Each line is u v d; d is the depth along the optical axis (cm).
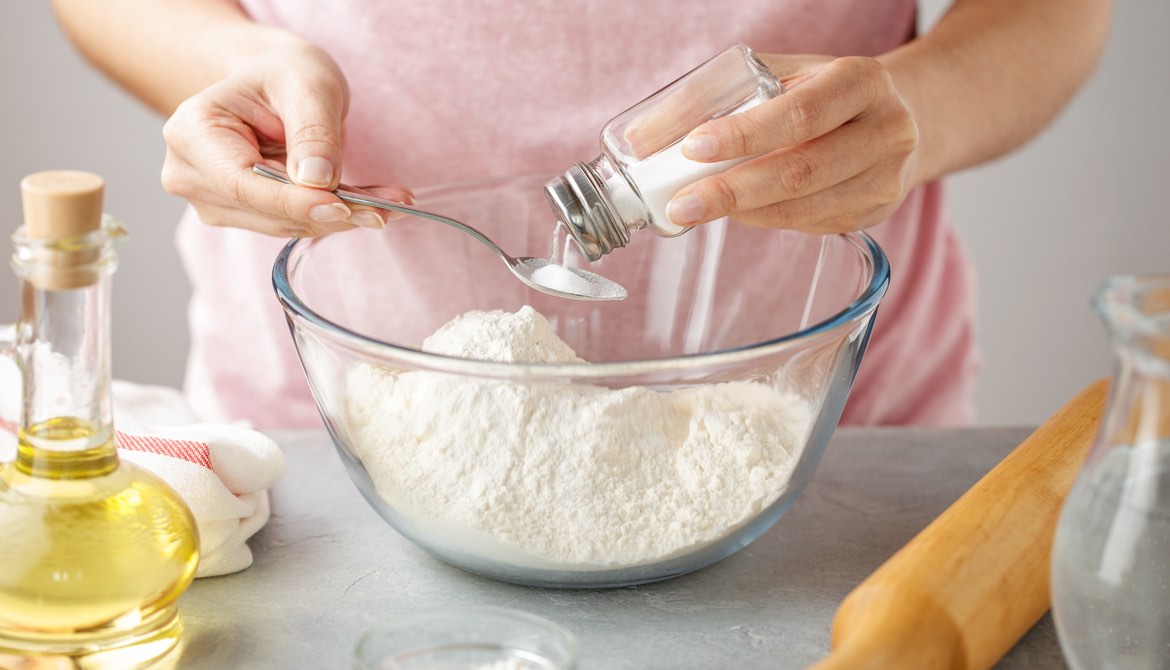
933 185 129
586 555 75
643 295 100
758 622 76
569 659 62
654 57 117
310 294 88
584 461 76
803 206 85
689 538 76
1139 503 58
